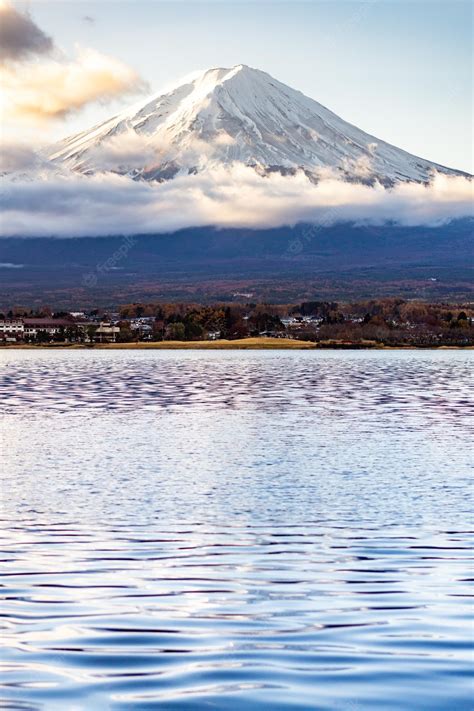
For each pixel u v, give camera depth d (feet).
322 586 105.81
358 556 121.60
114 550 124.88
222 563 117.50
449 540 131.34
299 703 70.18
